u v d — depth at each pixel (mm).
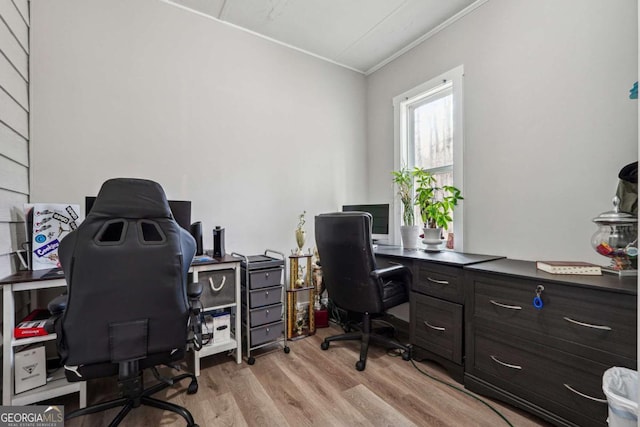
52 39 1892
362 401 1637
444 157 2738
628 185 1478
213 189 2469
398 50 2994
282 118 2852
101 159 2039
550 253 1903
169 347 1265
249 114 2658
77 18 1973
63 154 1920
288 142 2887
